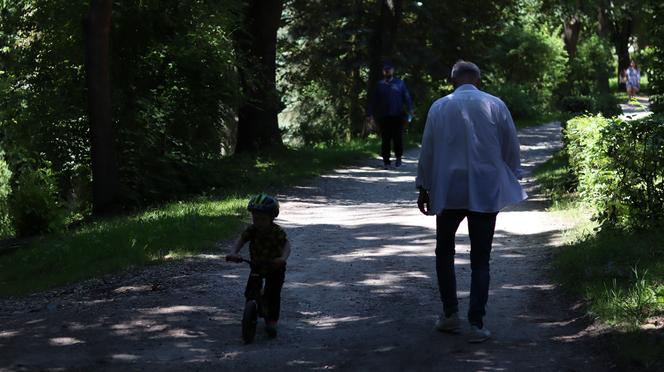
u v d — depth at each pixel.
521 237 12.28
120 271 11.22
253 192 19.33
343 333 7.90
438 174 7.30
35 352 7.41
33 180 20.53
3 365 7.00
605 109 30.94
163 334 7.93
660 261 8.78
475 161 7.23
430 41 40.44
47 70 21.05
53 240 15.27
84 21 17.69
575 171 14.93
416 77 40.00
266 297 7.82
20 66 21.09
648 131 10.65
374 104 23.91
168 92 21.03
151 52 20.28
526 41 45.28
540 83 46.16
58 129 20.62
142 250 12.09
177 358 7.21
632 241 9.85
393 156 27.34
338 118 43.56
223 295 9.46
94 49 17.70
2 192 20.89
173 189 20.16
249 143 26.47
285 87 41.47
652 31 13.81
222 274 10.61
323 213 16.33
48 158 21.11
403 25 39.47
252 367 6.95
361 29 36.88
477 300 7.28
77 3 19.78
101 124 18.06
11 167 21.14
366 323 8.21
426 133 7.45
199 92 21.27
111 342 7.70
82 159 21.08
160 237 12.96
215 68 20.84
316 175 22.25
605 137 11.11
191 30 20.64
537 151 27.61
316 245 12.54
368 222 14.70
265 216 7.63
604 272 8.70
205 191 20.30
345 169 23.86
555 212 13.93
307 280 10.16
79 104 20.45
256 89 24.11
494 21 40.84
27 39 20.97
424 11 37.88
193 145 21.19
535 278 9.63
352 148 28.77
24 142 21.00
